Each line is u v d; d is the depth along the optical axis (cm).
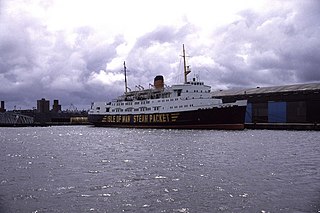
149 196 2517
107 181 3052
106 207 2269
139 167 3797
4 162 4397
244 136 7675
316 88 10556
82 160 4500
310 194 2473
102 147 6391
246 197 2423
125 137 8669
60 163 4241
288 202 2288
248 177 3080
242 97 12019
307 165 3691
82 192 2656
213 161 4078
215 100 9800
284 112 10862
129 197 2497
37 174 3453
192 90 10075
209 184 2845
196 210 2178
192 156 4597
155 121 10581
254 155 4538
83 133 11588
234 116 9031
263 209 2158
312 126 9819
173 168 3672
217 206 2244
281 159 4150
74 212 2180
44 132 13262
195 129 9650
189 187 2764
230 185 2786
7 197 2528
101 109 13262
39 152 5681
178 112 9800
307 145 5722
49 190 2730
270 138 7138
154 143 6712
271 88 12144
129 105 11819
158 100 10556
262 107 11419
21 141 8481
